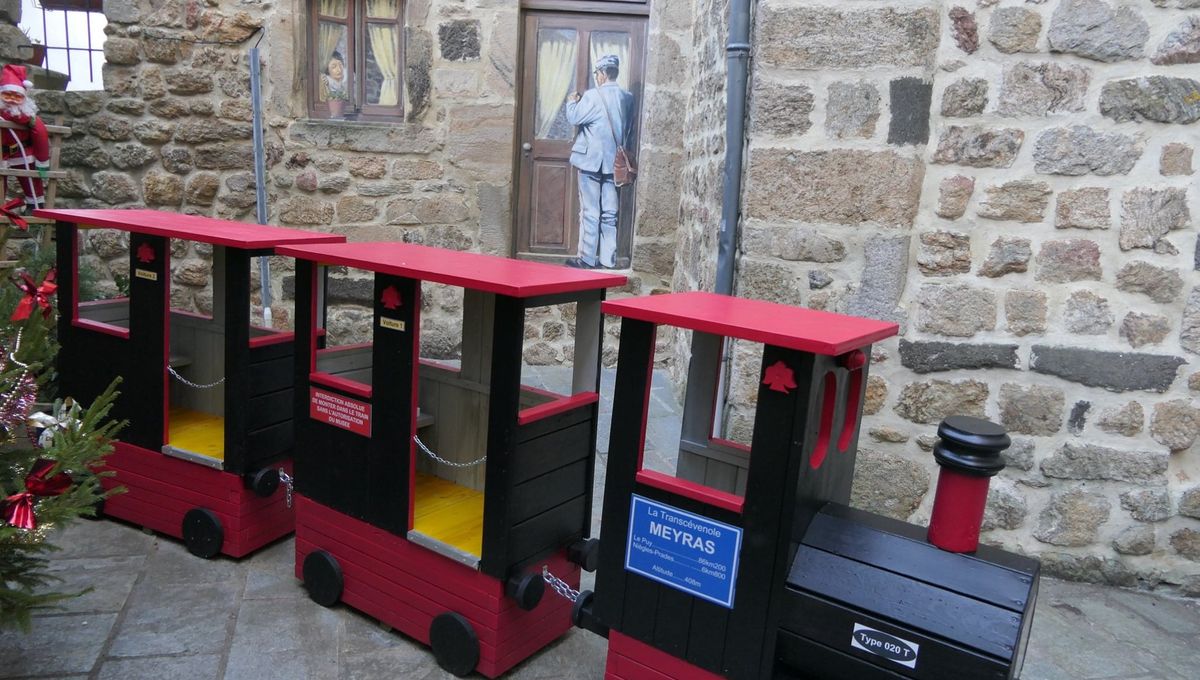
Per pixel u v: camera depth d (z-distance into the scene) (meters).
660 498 2.18
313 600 2.92
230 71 5.57
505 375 2.32
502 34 5.59
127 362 3.23
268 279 5.81
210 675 2.46
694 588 2.14
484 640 2.50
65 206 5.67
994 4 3.12
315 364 2.81
